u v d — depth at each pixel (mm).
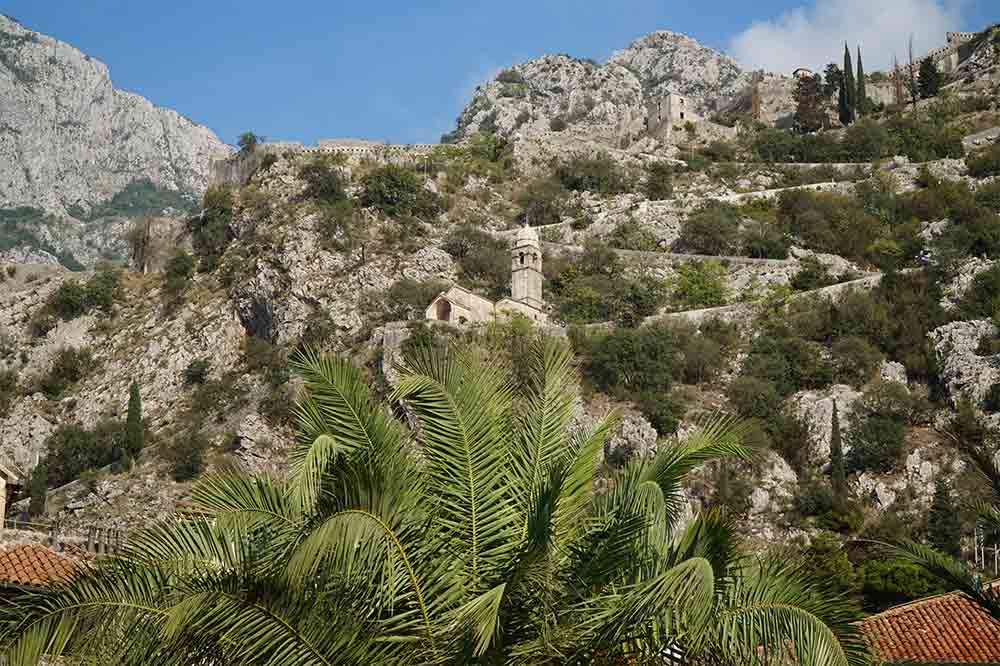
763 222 198500
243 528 24125
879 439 137875
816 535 124875
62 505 135625
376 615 22812
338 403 24953
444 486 24062
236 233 196000
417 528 23031
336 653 21984
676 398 147875
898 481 133750
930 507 126000
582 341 154625
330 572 21969
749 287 182000
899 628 48656
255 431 144375
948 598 49844
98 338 183500
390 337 152000
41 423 163000
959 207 195750
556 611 23250
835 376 154250
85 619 22625
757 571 24141
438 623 22703
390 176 196750
